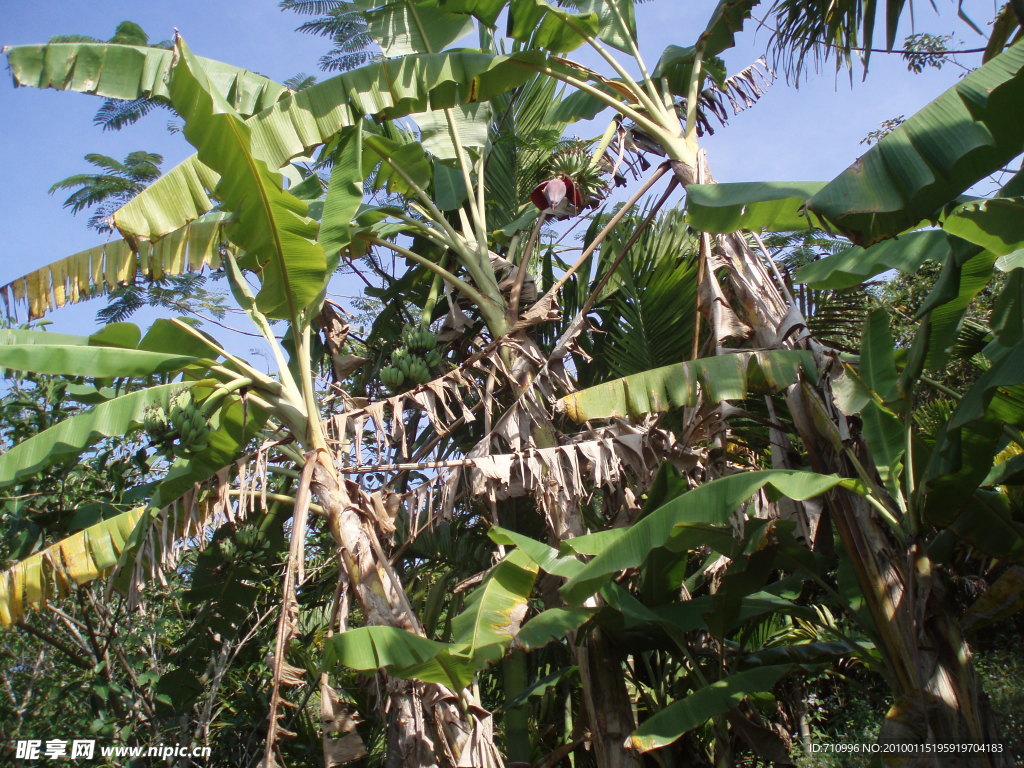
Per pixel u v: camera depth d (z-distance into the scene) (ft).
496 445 20.52
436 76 20.39
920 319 16.25
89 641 23.41
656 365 25.53
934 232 16.75
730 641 23.67
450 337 25.36
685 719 17.17
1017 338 16.52
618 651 20.63
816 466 17.16
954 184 12.33
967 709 14.17
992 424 15.67
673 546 17.63
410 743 16.51
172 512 18.04
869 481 16.22
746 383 17.80
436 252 29.71
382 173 26.22
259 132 18.66
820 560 18.74
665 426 24.49
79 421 18.25
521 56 20.97
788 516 19.45
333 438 19.40
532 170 29.91
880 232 12.75
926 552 15.43
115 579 18.78
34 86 17.26
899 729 14.42
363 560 17.13
